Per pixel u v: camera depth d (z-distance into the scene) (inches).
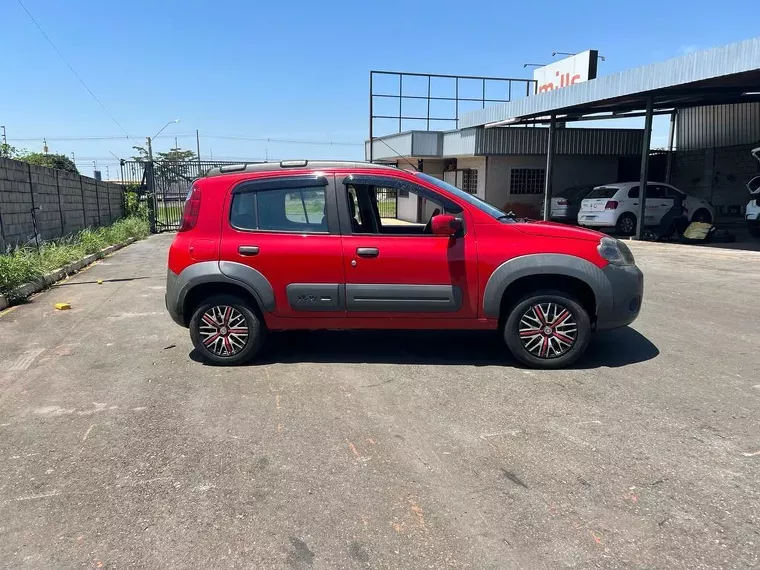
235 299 216.2
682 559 105.6
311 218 213.3
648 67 585.3
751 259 497.4
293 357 229.1
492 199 920.9
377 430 161.0
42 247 485.4
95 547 112.0
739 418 165.3
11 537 115.3
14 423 169.2
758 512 119.5
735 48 489.4
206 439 156.8
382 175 213.6
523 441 153.0
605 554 107.4
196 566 106.0
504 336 210.8
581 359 221.3
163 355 235.5
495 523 117.5
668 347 235.9
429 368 213.6
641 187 666.2
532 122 844.0
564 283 211.0
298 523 118.5
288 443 153.8
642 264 471.8
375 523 118.2
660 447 148.4
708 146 914.7
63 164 1273.4
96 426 166.2
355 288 209.3
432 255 206.2
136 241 805.9
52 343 255.3
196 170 1021.8
